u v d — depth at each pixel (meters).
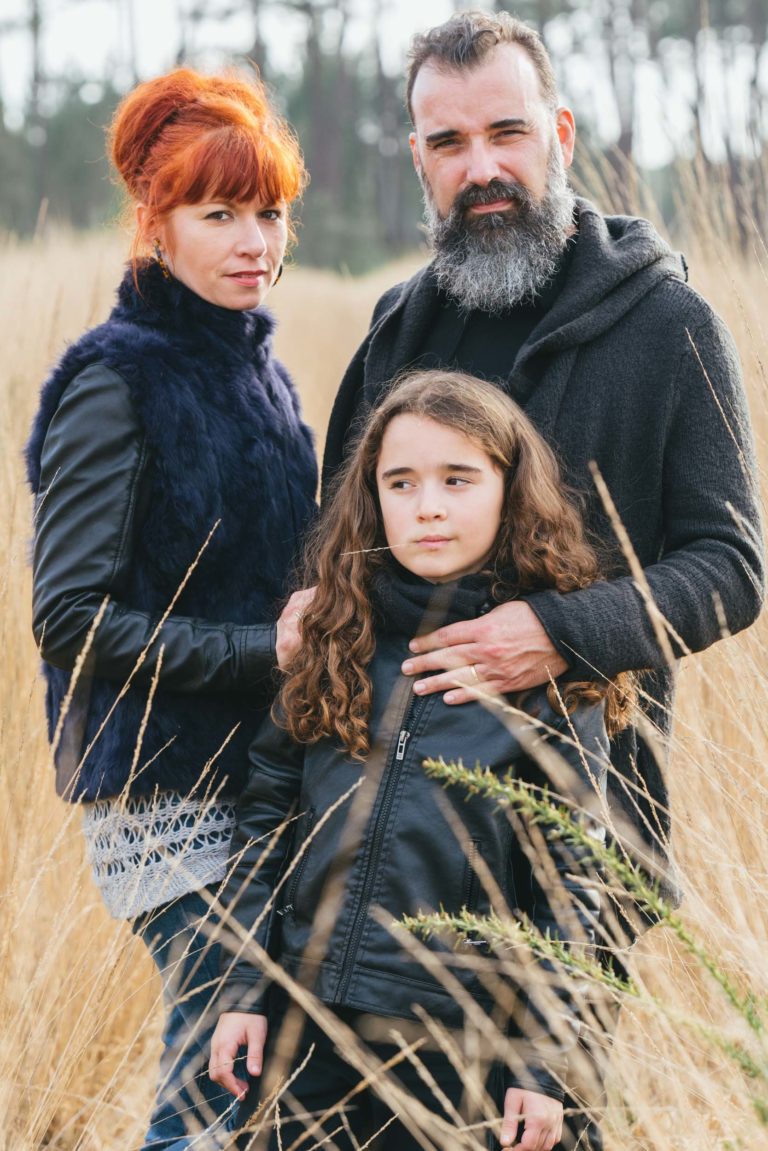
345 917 2.38
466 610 2.49
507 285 2.78
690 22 26.17
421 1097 2.37
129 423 2.55
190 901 2.63
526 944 2.06
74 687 2.57
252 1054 2.46
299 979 2.40
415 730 2.43
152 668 2.53
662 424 2.64
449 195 2.83
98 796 2.61
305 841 2.38
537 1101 2.26
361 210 36.78
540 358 2.72
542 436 2.66
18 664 3.62
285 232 2.83
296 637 2.54
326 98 39.44
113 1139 2.88
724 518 2.60
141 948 3.41
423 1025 2.32
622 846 2.40
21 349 5.07
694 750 3.02
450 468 2.48
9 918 2.78
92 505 2.53
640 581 2.27
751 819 2.68
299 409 3.03
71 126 35.94
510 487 2.54
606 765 2.40
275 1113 2.37
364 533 2.59
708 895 2.76
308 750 2.54
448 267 2.86
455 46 2.77
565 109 2.98
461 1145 2.28
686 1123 2.17
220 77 2.76
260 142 2.64
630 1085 2.21
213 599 2.64
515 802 2.31
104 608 2.46
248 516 2.65
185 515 2.57
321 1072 2.44
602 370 2.67
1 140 35.34
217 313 2.73
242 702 2.67
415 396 2.54
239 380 2.72
